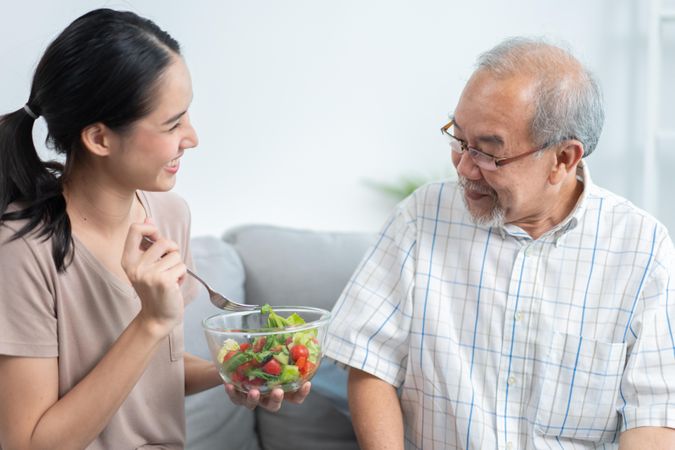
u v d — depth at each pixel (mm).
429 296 1526
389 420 1481
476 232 1533
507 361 1482
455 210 1562
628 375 1426
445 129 1430
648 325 1425
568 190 1479
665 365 1415
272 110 2840
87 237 1204
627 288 1453
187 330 1760
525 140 1330
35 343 1129
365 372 1545
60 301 1162
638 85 2805
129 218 1284
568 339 1457
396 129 2875
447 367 1497
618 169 2857
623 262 1463
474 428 1474
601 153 2861
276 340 1190
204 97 2807
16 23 2479
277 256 2004
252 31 2795
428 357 1515
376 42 2834
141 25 1118
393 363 1546
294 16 2805
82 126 1107
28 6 2482
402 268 1555
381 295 1560
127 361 1118
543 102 1317
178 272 1118
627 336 1447
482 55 1409
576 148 1374
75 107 1093
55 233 1147
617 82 2820
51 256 1148
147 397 1308
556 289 1478
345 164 2885
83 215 1204
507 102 1314
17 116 1147
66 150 1167
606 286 1465
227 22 2781
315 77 2836
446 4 2824
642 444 1374
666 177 2809
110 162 1145
